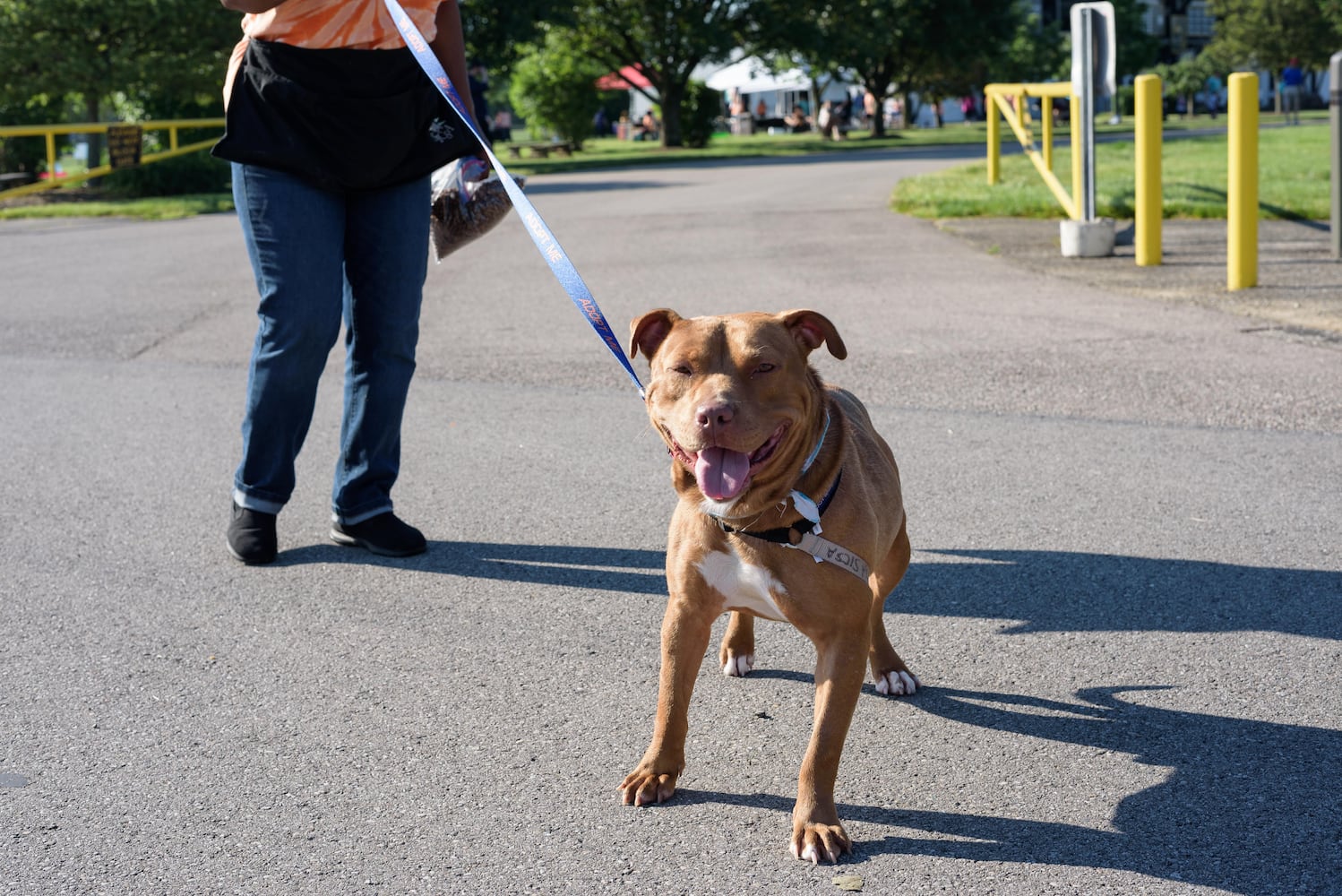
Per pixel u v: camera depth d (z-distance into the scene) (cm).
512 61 3194
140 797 304
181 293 1081
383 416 470
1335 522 475
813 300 930
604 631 402
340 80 434
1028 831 281
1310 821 280
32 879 269
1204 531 471
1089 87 1067
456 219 498
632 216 1580
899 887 260
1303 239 1129
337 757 322
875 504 316
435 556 474
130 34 2491
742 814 292
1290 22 5284
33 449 625
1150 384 675
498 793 303
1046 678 360
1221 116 5697
